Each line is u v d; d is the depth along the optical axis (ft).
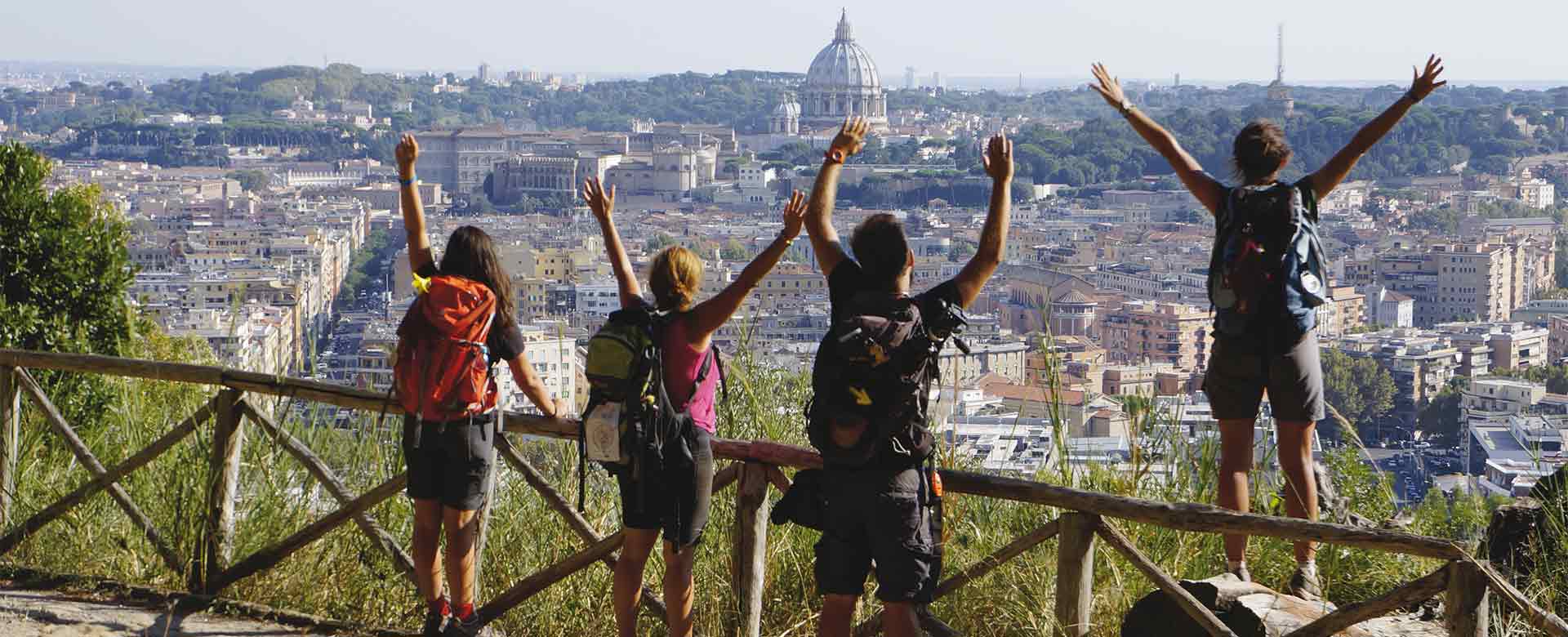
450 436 19.48
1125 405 23.54
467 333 19.33
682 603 19.11
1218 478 21.07
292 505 23.34
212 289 437.17
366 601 22.48
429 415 19.35
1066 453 22.90
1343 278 609.42
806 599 21.30
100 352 43.70
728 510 22.08
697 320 18.11
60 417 23.89
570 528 21.85
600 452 17.98
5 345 40.50
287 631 21.26
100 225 44.32
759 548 19.75
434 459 19.71
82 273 43.14
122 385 27.99
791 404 25.20
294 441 22.12
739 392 25.02
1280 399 19.72
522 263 515.91
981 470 24.44
